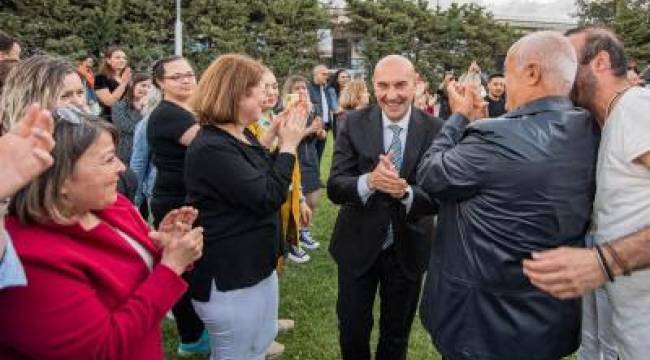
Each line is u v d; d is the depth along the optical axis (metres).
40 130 1.06
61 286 1.38
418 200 2.56
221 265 2.32
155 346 1.72
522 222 1.74
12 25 15.49
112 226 1.67
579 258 1.60
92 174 1.48
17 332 1.34
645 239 1.55
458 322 1.91
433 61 24.23
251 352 2.48
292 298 4.32
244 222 2.33
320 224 6.36
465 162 1.80
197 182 2.30
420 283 2.83
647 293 1.69
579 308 1.90
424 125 2.68
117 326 1.48
